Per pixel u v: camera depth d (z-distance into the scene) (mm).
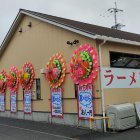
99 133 12477
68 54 14875
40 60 17016
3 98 21094
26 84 18203
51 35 16109
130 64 14727
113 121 12539
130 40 14555
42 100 16844
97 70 13203
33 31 17719
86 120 13773
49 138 11984
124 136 11438
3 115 21047
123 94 13953
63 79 15109
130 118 12898
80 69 13945
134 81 14648
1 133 13883
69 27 14438
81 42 14039
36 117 17312
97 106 13211
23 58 18656
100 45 13320
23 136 12773
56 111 15633
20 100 19000
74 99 14539
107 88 13312
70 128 14055
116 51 14016
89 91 13562
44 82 16672
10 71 20141
